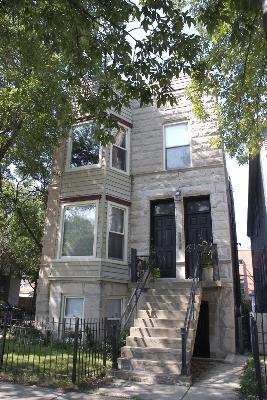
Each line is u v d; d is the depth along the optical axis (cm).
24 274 2564
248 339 1283
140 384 764
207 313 1237
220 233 1300
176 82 1536
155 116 1547
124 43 723
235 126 1120
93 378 776
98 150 1453
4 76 1234
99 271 1286
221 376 855
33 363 817
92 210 1388
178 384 767
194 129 1457
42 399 642
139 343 918
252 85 1010
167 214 1442
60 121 1104
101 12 712
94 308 1257
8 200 2039
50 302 1334
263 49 865
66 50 766
